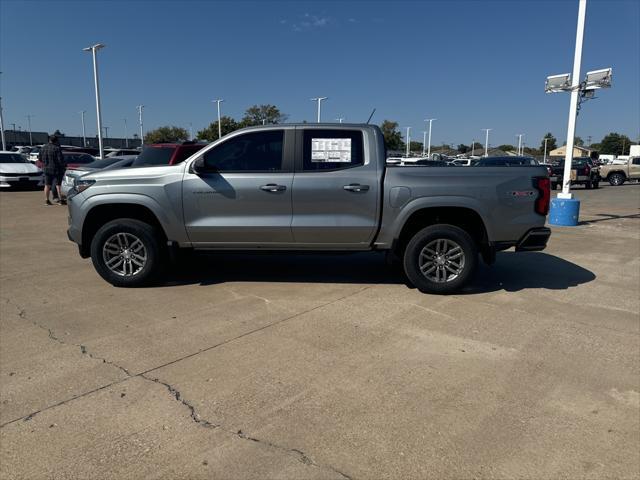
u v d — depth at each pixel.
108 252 5.75
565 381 3.52
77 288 5.78
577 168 26.39
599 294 5.68
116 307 5.08
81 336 4.29
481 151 91.62
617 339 4.30
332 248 5.63
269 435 2.84
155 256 5.74
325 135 5.54
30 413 3.05
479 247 5.70
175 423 2.95
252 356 3.90
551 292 5.75
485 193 5.38
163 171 5.60
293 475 2.50
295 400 3.22
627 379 3.55
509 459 2.62
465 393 3.33
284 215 5.52
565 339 4.29
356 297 5.48
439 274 5.55
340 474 2.50
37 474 2.50
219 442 2.77
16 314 4.85
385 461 2.61
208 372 3.62
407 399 3.25
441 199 5.38
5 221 11.38
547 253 8.17
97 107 33.72
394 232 5.48
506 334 4.40
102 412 3.07
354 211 5.47
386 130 63.03
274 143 5.57
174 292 5.64
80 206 5.67
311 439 2.80
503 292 5.73
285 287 5.88
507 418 3.03
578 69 10.98
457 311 5.02
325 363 3.78
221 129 62.12
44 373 3.58
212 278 6.30
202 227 5.58
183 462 2.59
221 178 5.50
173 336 4.30
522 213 5.48
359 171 5.45
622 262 7.45
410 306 5.17
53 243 8.70
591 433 2.87
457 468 2.55
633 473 2.52
